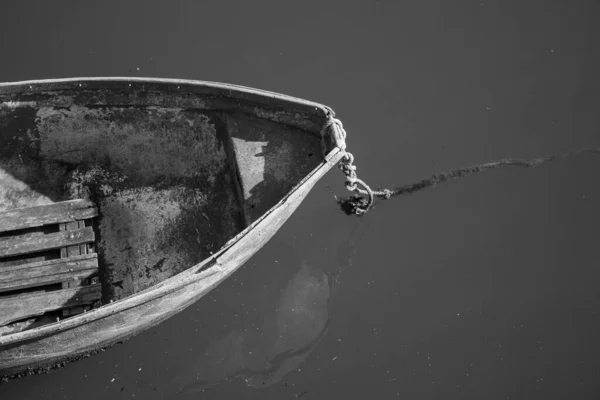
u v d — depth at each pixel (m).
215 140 6.43
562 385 5.94
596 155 7.37
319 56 8.03
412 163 7.35
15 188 6.48
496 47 8.14
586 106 7.68
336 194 7.17
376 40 8.17
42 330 4.73
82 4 8.18
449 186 7.21
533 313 6.40
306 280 6.59
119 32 8.04
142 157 6.70
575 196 7.17
